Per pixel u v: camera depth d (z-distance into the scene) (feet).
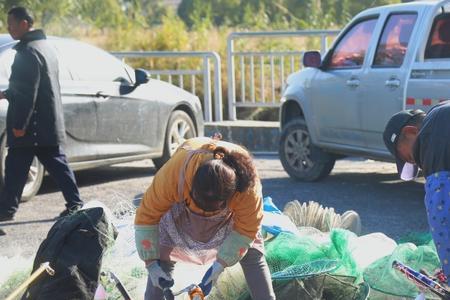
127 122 31.24
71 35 60.70
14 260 16.90
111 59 31.73
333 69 30.01
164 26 55.47
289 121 32.14
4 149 26.37
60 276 14.21
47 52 23.93
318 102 30.12
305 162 31.14
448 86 24.59
